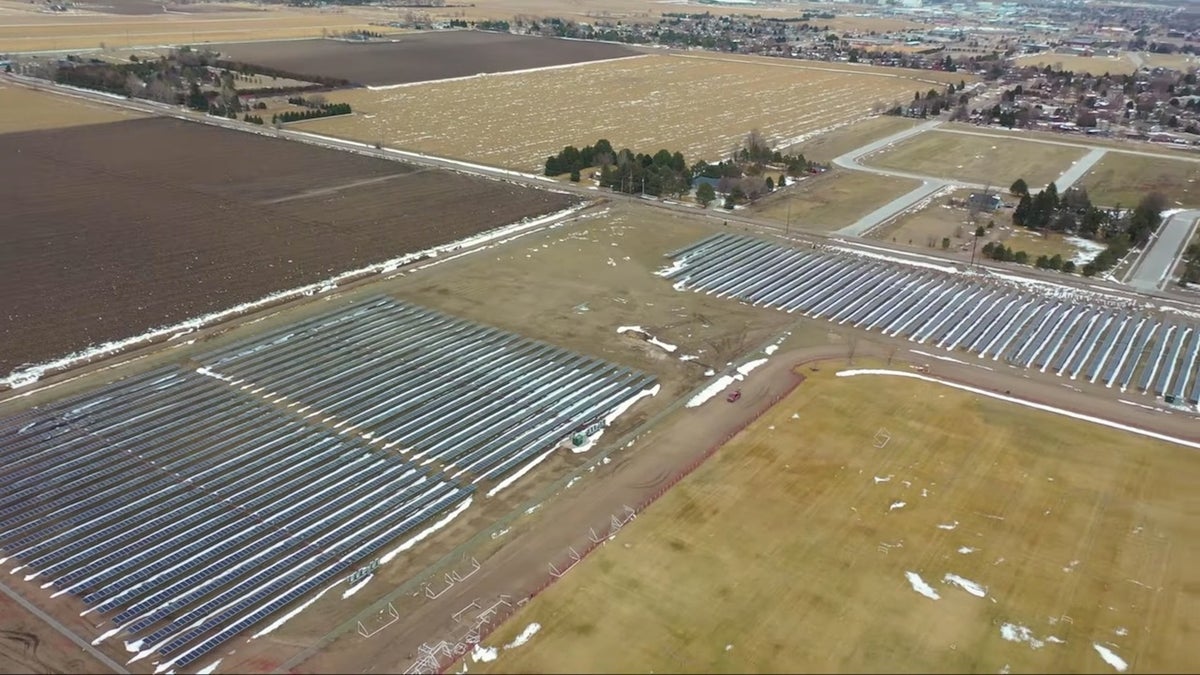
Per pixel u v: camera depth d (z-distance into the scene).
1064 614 39.66
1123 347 68.00
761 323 72.00
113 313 70.56
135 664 36.62
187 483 49.59
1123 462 52.06
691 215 101.25
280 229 91.62
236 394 59.41
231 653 37.31
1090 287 80.75
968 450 53.06
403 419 56.72
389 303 74.50
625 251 88.50
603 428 55.66
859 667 36.31
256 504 47.78
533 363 64.31
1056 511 47.19
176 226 91.12
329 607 40.09
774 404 58.56
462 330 69.62
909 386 61.34
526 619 39.09
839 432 54.97
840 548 43.81
